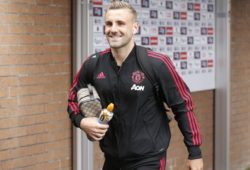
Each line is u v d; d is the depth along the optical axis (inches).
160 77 152.3
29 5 214.1
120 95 152.7
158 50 269.4
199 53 296.4
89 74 158.4
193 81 293.7
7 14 207.0
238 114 336.5
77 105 160.4
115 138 155.6
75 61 229.1
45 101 223.0
